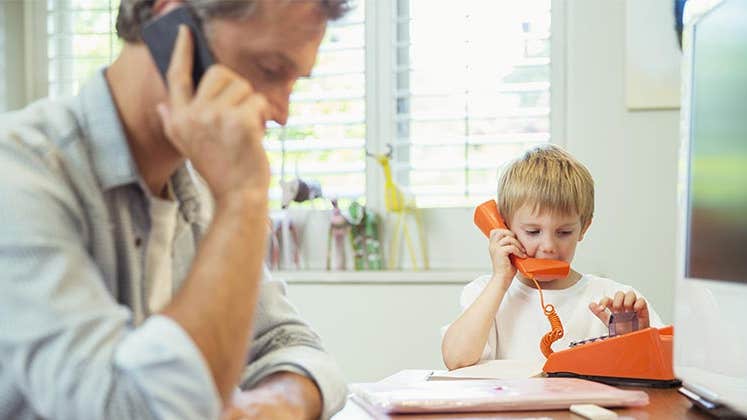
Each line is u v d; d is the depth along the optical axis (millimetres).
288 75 791
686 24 1069
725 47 908
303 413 916
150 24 781
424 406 1004
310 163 2777
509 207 1789
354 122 2717
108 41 2922
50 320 664
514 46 2596
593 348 1245
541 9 2578
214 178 752
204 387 668
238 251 726
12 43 2945
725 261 910
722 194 924
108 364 665
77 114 807
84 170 781
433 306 2566
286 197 2588
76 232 737
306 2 753
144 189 831
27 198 690
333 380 993
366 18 2707
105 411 656
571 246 1771
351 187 2742
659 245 2453
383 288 2602
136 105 807
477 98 2637
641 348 1213
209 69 758
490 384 1143
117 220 825
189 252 955
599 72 2479
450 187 2664
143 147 830
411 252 2641
